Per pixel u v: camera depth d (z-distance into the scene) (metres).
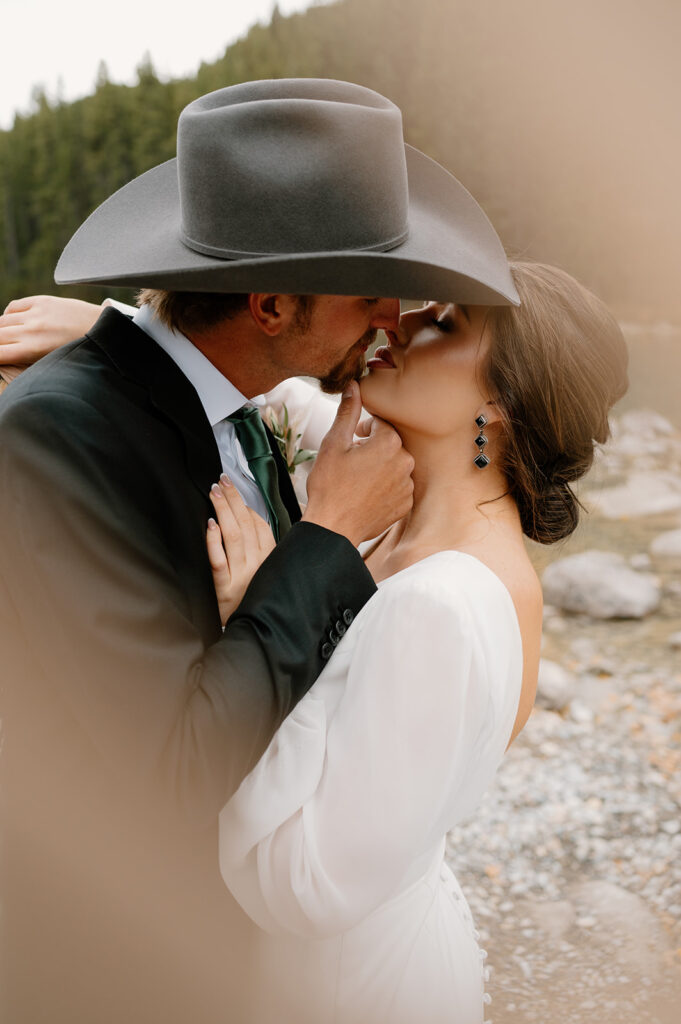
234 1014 1.46
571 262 18.02
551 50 19.36
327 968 1.42
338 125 1.24
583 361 1.42
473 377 1.42
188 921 1.39
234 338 1.38
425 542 1.49
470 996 1.53
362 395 1.47
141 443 1.29
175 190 1.55
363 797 1.25
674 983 2.76
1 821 1.39
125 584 1.21
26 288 27.89
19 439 1.21
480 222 1.56
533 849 3.41
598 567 5.46
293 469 1.83
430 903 1.51
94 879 1.35
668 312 16.98
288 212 1.25
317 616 1.31
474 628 1.28
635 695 4.41
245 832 1.29
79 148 27.03
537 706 4.32
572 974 2.84
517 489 1.50
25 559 1.19
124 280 1.25
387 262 1.22
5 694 1.34
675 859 3.33
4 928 1.44
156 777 1.19
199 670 1.23
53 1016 1.43
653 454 8.38
